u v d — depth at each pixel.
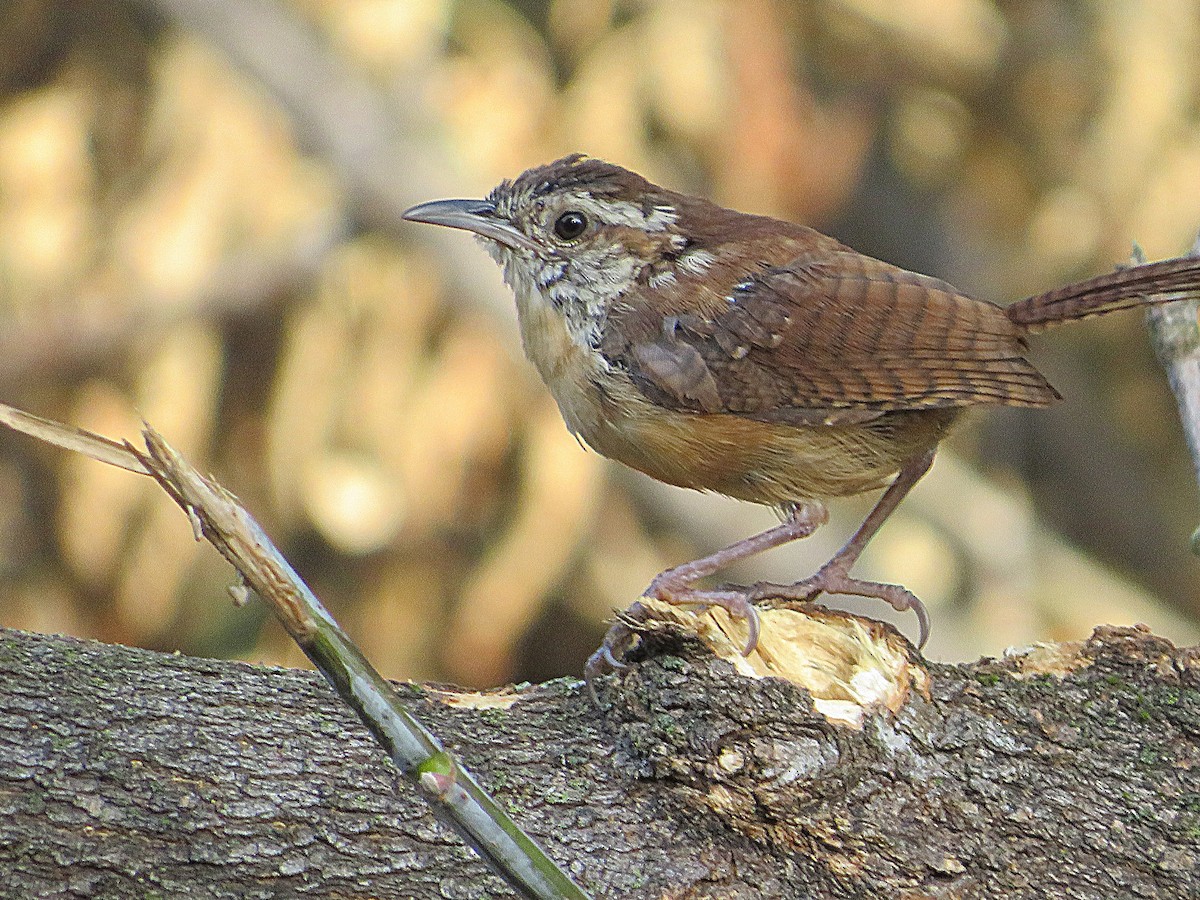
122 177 14.04
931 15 14.21
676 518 13.23
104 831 4.71
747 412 6.75
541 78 13.45
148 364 13.31
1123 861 5.29
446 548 13.88
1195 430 6.62
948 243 16.66
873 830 5.15
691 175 13.91
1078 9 14.84
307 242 13.27
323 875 4.86
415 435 13.13
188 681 5.03
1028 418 16.75
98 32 14.37
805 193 13.52
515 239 7.11
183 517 13.41
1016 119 15.12
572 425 7.18
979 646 12.95
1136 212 13.98
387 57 13.42
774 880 5.15
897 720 5.30
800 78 13.88
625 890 5.06
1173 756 5.44
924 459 7.06
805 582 6.70
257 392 14.02
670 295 6.87
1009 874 5.21
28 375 13.06
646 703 5.21
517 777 5.16
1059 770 5.37
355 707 3.99
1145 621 14.04
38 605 13.68
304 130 13.20
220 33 13.27
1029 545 14.04
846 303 6.73
